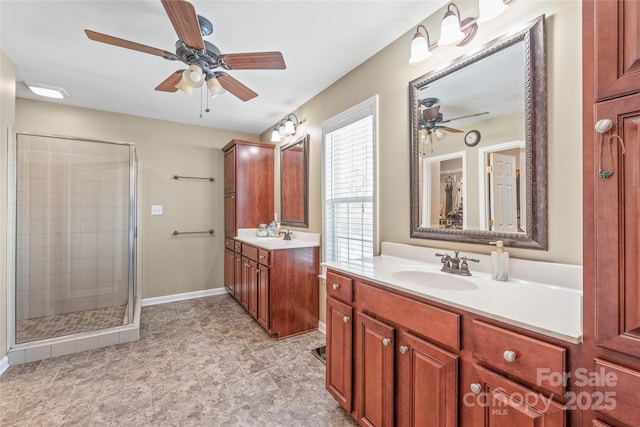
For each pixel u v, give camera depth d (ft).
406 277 4.80
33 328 8.44
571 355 2.36
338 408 5.41
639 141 2.08
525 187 4.10
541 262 3.90
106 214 10.32
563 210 3.76
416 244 5.82
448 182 5.19
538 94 3.95
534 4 4.04
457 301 3.22
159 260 11.85
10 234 7.19
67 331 8.16
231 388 6.02
